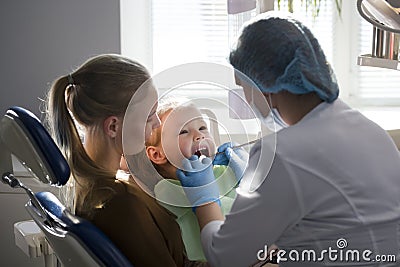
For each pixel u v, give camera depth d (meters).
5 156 1.72
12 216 2.54
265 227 1.38
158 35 3.04
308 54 1.42
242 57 1.46
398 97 3.07
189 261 1.74
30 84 2.73
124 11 2.71
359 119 1.47
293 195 1.36
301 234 1.42
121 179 1.72
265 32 1.44
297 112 1.46
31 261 2.59
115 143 1.67
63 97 1.67
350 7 3.04
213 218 1.51
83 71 1.67
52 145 1.53
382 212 1.40
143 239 1.63
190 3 3.02
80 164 1.67
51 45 2.70
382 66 1.91
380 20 1.74
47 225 1.64
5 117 1.59
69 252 1.53
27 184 2.50
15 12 2.69
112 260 1.48
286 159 1.37
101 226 1.64
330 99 1.44
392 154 1.46
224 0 3.00
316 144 1.39
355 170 1.40
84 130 1.71
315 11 2.98
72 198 1.85
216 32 3.03
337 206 1.39
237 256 1.40
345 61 3.08
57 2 2.67
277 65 1.42
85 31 2.68
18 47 2.71
